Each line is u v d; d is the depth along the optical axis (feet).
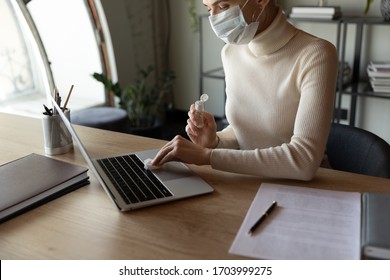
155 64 13.28
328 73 4.19
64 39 11.54
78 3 11.27
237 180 4.11
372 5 10.15
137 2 12.14
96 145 5.13
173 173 4.22
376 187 3.89
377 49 10.41
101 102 12.09
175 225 3.39
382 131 10.94
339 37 9.72
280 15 4.58
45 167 4.22
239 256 2.99
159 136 11.23
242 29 4.46
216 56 12.72
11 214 3.58
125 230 3.35
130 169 4.33
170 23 13.19
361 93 9.58
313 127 4.03
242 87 5.02
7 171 4.15
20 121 6.00
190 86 13.56
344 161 4.99
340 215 3.40
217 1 4.37
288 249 3.01
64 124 4.78
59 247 3.18
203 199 3.78
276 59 4.65
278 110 4.73
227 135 5.30
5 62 10.90
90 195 3.92
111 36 11.41
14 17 10.75
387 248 2.79
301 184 3.99
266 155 4.02
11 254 3.12
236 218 3.46
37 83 11.69
